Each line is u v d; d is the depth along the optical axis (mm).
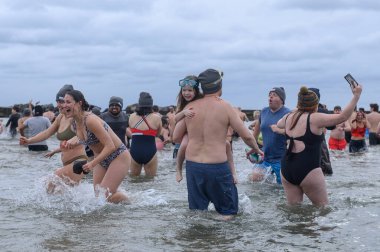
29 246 4707
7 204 6684
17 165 11859
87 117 6617
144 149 10250
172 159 14289
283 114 8758
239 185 8570
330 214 6062
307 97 6375
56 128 7562
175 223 5645
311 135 6270
